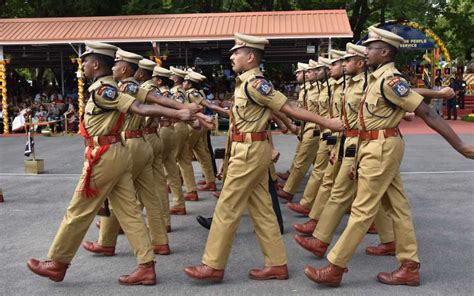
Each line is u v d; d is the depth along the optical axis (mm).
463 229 6297
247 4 28531
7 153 14141
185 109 4473
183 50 20812
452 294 4352
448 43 32688
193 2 24234
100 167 4434
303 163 7820
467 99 27797
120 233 6289
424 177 9695
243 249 5688
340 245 4438
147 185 5480
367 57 4496
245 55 4523
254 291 4457
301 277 4781
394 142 4375
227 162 4668
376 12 28547
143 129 5430
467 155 4223
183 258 5402
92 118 4449
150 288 4562
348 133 5258
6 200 8297
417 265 4531
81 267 5133
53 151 14352
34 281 4770
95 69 4477
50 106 20000
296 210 7109
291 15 19125
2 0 24641
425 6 24391
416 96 4207
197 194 8266
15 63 23281
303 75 8016
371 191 4383
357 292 4406
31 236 6254
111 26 19078
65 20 19844
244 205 4605
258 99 4402
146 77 6152
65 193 8828
